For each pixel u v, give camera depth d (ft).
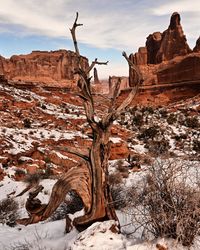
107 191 18.12
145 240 14.48
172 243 13.75
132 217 17.44
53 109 193.88
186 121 194.29
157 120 198.90
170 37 490.49
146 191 15.25
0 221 33.68
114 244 14.98
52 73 504.43
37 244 19.95
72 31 18.78
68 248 15.79
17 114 156.04
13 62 491.31
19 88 260.62
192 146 116.06
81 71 18.16
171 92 362.94
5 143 94.58
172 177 15.37
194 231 13.61
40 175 63.52
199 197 14.02
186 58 411.54
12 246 21.34
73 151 18.63
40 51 540.93
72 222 19.30
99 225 16.08
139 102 355.56
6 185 59.52
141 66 472.03
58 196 18.70
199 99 291.38
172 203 14.20
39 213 19.10
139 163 70.74
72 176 18.40
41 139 112.47
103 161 18.10
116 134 135.95
